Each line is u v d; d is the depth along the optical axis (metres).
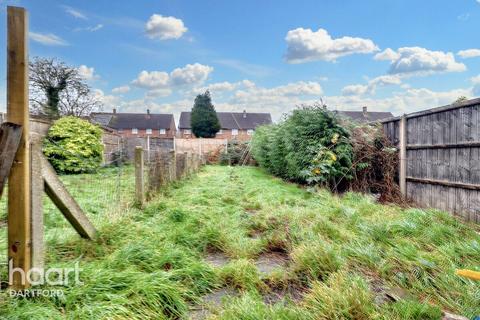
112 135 14.69
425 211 3.95
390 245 2.89
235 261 2.59
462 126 4.01
